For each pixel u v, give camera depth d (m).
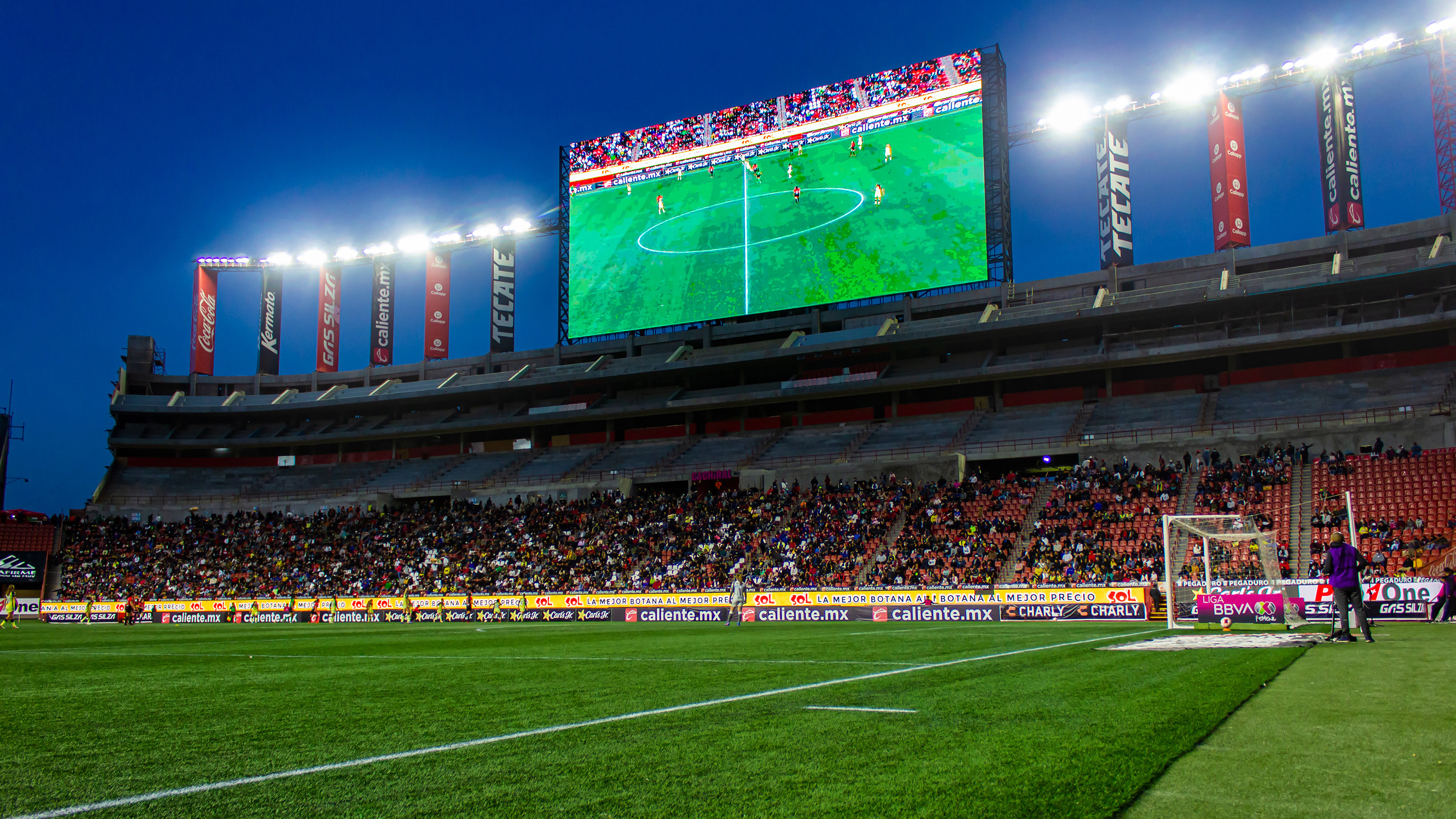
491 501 62.62
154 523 69.12
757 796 5.04
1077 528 43.09
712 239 62.06
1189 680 9.75
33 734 7.86
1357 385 48.69
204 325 78.69
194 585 58.59
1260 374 52.50
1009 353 59.12
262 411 73.94
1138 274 57.72
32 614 55.22
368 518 64.12
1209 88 55.97
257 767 6.22
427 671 14.20
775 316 65.56
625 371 65.12
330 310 77.44
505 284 74.25
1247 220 55.09
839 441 59.28
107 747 7.12
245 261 78.62
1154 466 48.44
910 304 62.25
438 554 57.16
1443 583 24.06
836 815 4.64
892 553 45.34
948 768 5.59
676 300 62.38
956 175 56.09
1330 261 54.12
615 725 7.68
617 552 52.38
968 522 46.25
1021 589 33.78
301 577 57.41
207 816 4.91
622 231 64.75
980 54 56.22
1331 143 53.97
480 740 7.10
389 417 75.06
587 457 66.88
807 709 8.26
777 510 52.69
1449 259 49.03
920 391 60.94
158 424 77.06
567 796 5.17
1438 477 39.03
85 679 13.65
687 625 35.19
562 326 66.31
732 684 11.02
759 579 45.94
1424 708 7.64
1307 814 4.52
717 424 66.31
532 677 12.75
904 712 7.91
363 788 5.49
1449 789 4.95
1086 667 11.66
